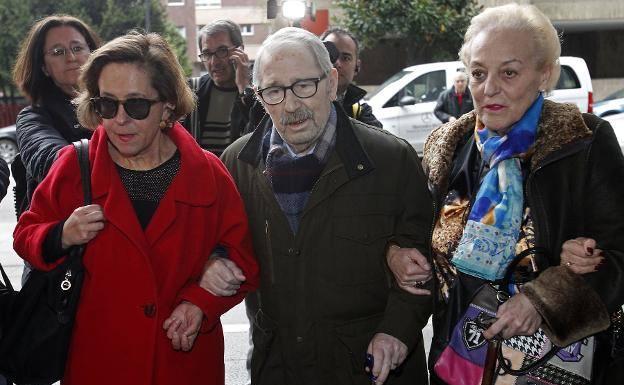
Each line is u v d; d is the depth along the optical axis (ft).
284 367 7.91
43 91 9.74
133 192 7.16
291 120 7.40
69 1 94.32
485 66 6.66
